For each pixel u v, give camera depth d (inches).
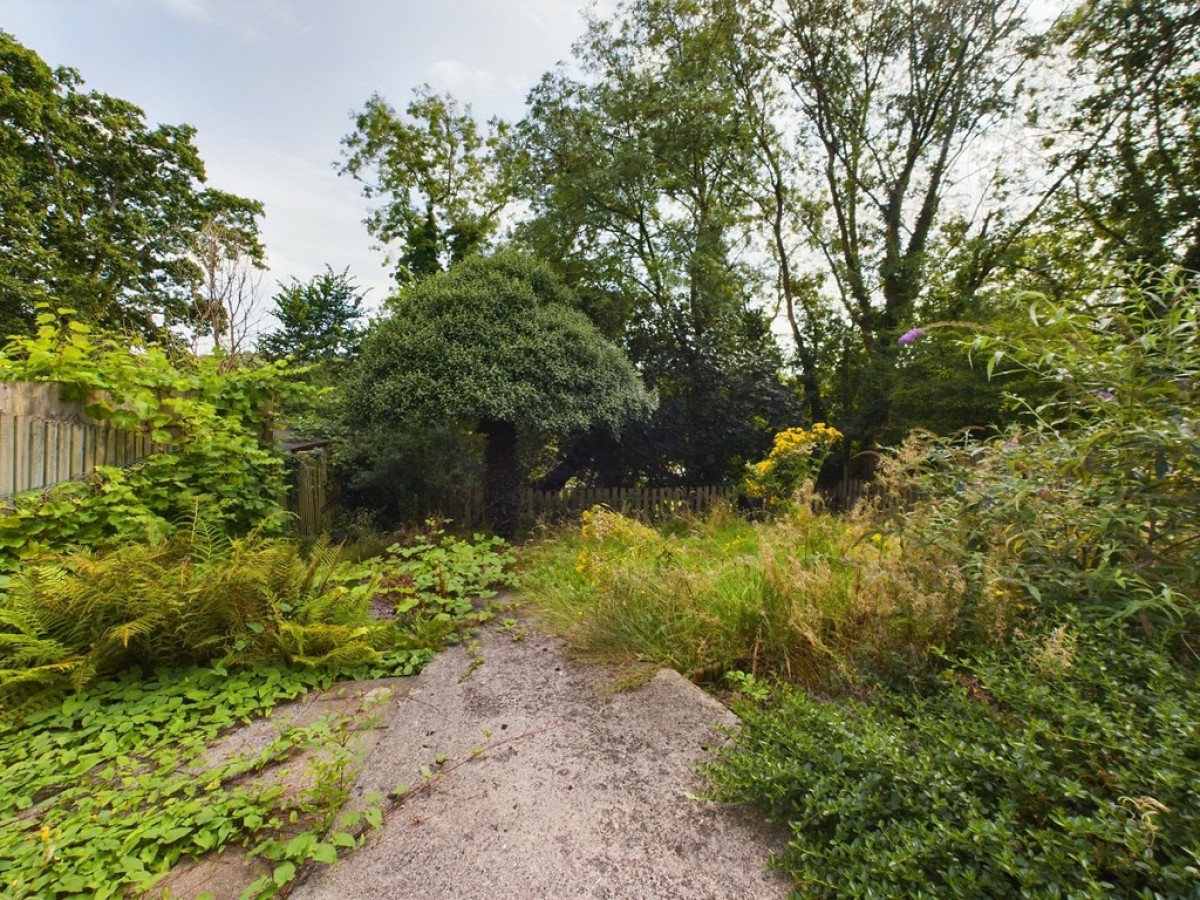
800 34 459.2
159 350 176.7
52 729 94.6
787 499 260.2
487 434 299.4
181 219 638.5
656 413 383.6
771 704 90.5
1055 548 86.5
